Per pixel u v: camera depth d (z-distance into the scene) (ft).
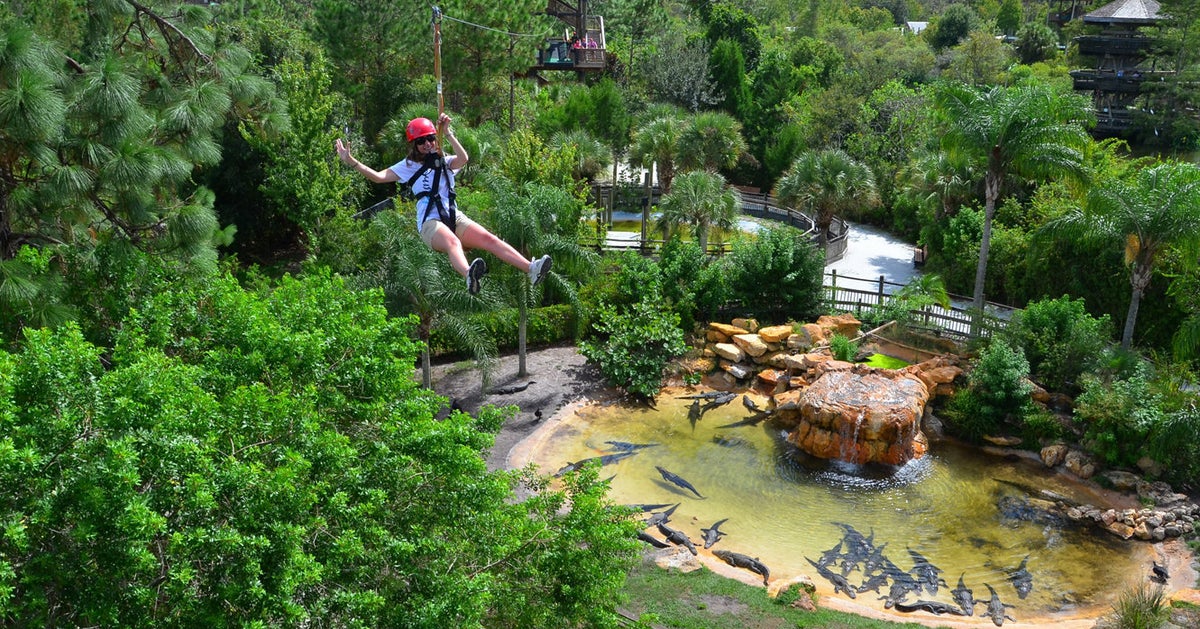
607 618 36.58
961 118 95.76
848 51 294.87
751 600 56.80
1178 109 222.89
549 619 36.37
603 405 88.63
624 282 102.68
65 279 47.32
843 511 70.79
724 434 84.02
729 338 99.55
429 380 85.10
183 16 60.03
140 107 48.14
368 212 133.39
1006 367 83.20
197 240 51.21
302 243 126.62
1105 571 62.59
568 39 198.08
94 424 29.76
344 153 25.13
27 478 27.40
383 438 37.19
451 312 81.66
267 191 115.03
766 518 69.36
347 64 152.56
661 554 62.59
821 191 133.49
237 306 43.04
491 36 149.89
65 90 47.39
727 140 143.84
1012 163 95.61
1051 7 377.30
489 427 42.86
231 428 33.12
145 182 46.14
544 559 36.52
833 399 79.77
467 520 36.52
